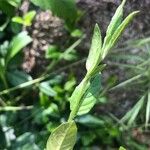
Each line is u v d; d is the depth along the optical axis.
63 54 0.48
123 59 0.48
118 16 0.16
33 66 0.49
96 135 0.51
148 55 0.47
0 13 0.50
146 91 0.48
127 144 0.52
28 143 0.46
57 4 0.36
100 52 0.16
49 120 0.49
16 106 0.50
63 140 0.15
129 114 0.48
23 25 0.49
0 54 0.49
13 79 0.48
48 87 0.49
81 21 0.46
